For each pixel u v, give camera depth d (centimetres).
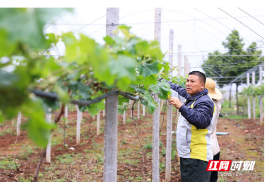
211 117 233
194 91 253
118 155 503
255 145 620
